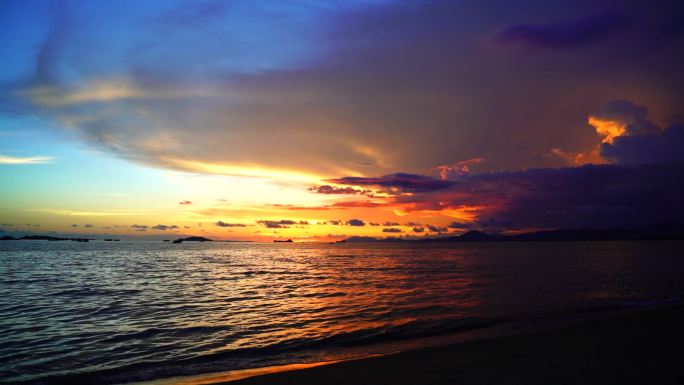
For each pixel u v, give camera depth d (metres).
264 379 10.41
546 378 8.60
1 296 29.34
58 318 20.72
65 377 11.60
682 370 8.52
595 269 55.56
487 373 9.48
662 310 19.23
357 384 9.42
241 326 18.89
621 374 8.50
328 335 16.95
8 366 12.62
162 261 80.31
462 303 25.52
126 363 13.02
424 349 13.20
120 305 25.27
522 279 42.00
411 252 150.38
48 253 111.88
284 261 86.62
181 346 15.23
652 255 100.69
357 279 43.72
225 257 104.62
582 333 14.47
